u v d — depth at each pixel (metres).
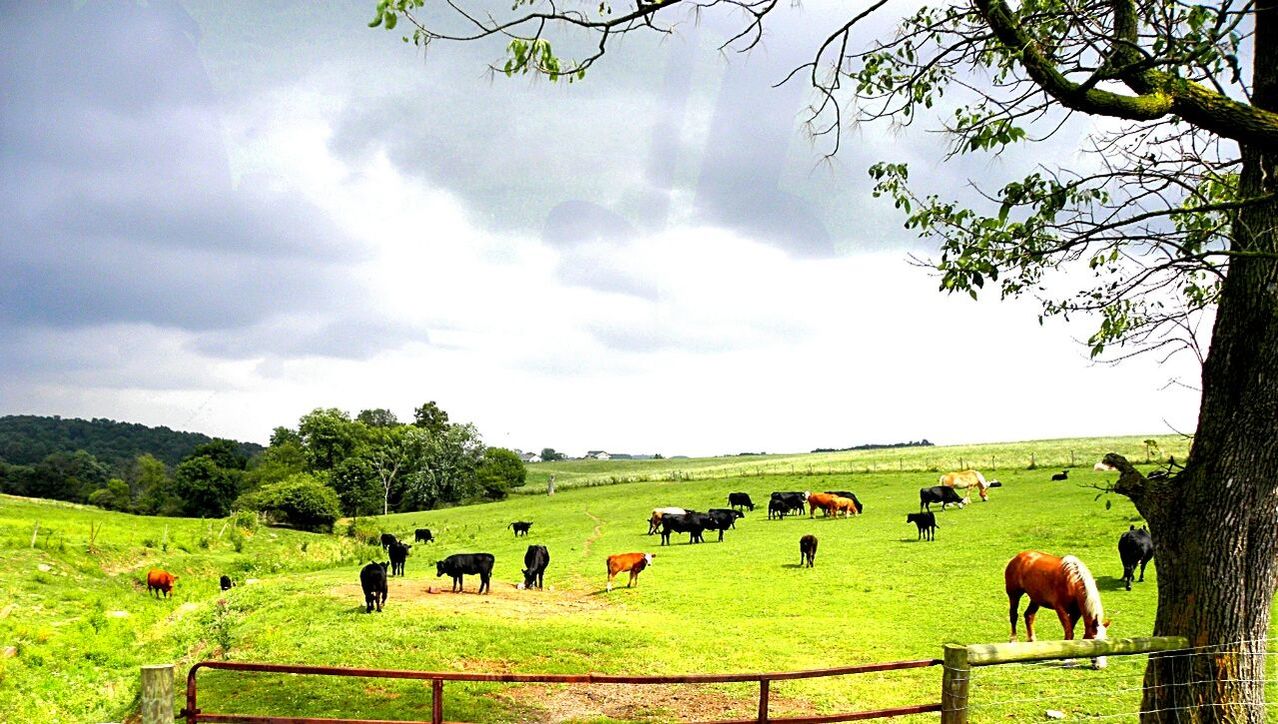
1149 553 17.28
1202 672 6.37
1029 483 39.62
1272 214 6.08
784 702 10.88
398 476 85.44
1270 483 6.31
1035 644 6.00
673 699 11.07
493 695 11.09
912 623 15.43
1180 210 5.07
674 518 31.91
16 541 25.97
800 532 31.69
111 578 26.11
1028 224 5.59
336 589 20.41
